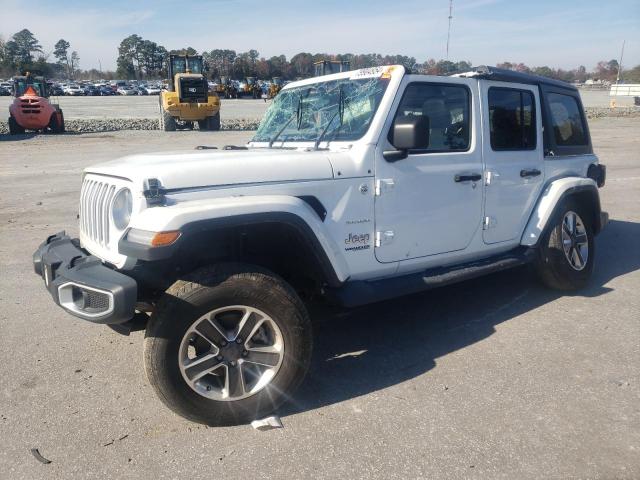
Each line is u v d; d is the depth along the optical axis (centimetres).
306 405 331
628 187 1123
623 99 5309
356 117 384
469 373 366
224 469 274
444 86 408
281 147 426
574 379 355
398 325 449
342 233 356
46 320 463
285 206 311
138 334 436
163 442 296
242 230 319
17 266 610
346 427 307
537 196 489
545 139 497
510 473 267
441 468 271
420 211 393
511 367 373
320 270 346
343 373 370
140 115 3581
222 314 308
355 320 461
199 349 311
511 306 487
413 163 386
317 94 428
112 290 277
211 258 339
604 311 471
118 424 313
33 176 1277
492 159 441
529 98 480
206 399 302
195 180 308
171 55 2664
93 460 281
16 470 274
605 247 692
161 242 277
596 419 310
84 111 4003
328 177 346
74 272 301
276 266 377
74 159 1573
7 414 324
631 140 2100
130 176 306
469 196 424
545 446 287
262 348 313
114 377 368
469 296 514
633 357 385
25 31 12325
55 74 14675
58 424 314
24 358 395
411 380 359
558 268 495
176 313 289
